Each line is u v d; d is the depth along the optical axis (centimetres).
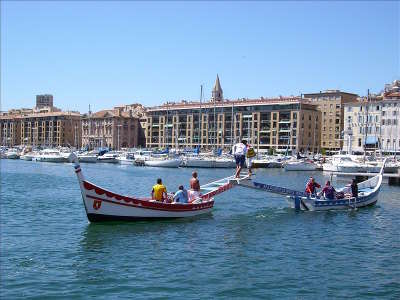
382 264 2014
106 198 2723
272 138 18125
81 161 13312
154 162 11131
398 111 14800
